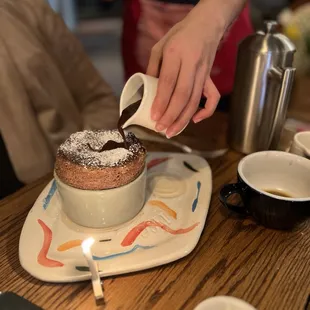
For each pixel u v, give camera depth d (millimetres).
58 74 944
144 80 535
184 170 715
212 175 724
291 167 633
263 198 553
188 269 514
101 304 464
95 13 3152
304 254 542
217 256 537
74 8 2943
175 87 527
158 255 515
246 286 489
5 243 561
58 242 548
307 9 1330
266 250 549
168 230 574
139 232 570
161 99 523
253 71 703
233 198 660
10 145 860
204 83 562
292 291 482
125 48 1198
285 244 561
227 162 764
